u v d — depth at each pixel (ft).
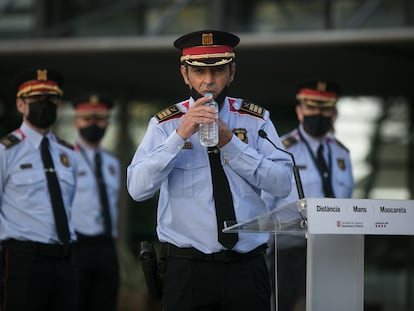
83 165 59.26
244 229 26.04
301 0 66.33
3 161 41.42
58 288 41.45
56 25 70.38
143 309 75.15
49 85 42.29
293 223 25.35
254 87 78.95
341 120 82.23
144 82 78.33
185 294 28.55
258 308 28.91
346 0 65.41
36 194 41.45
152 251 29.73
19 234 40.86
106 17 69.77
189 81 28.76
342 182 47.80
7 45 66.85
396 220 24.81
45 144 42.55
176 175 28.73
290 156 29.01
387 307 75.36
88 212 58.03
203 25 67.62
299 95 47.88
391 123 81.41
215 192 28.45
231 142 27.73
